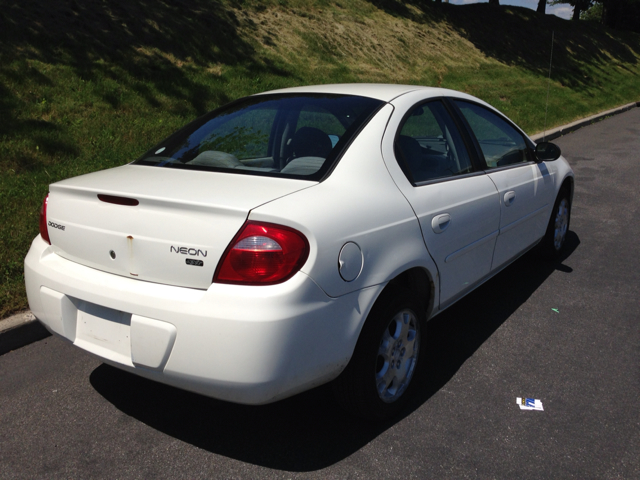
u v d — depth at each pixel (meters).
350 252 2.35
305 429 2.68
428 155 3.14
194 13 13.45
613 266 4.94
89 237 2.43
